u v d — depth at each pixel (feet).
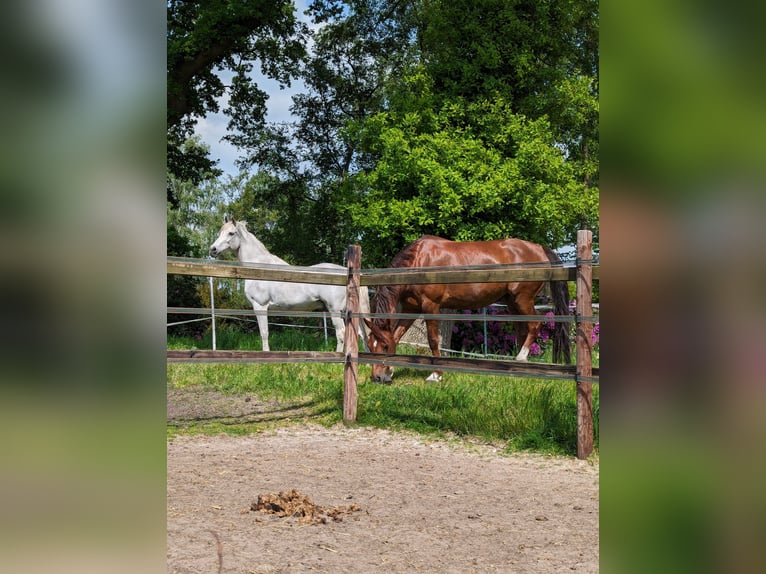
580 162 45.65
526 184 32.86
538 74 37.47
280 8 40.73
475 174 31.94
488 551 8.37
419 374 24.85
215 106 46.24
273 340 35.73
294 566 7.48
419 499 11.20
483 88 36.37
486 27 36.70
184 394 21.47
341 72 57.00
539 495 11.62
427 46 41.01
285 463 13.96
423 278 17.97
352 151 56.65
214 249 30.71
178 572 6.89
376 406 19.39
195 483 11.90
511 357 29.19
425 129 35.09
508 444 15.96
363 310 24.97
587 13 40.88
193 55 39.52
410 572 7.50
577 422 14.84
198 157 47.52
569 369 15.05
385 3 52.47
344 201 37.29
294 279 18.33
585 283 14.73
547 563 7.88
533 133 34.17
